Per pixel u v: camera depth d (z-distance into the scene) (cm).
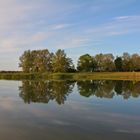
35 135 1912
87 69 16575
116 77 13425
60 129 2083
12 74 14838
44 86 6888
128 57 17525
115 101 3778
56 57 15950
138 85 7369
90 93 4988
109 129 2095
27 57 16575
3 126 2173
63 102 3656
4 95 4538
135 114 2748
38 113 2770
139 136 1908
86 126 2188
